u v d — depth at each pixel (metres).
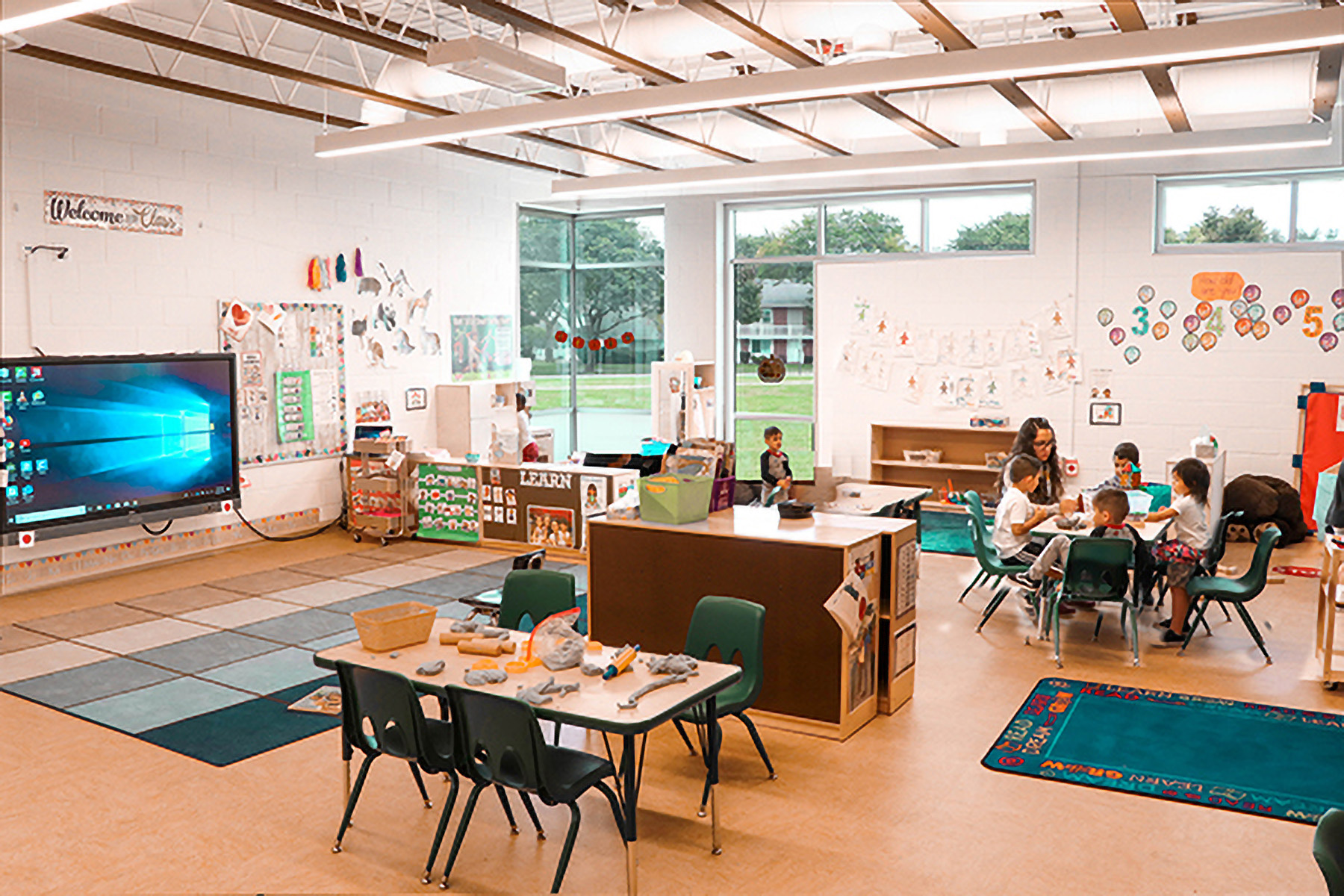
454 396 12.02
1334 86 8.09
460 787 4.77
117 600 8.03
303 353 10.50
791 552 5.35
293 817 4.46
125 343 8.91
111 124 8.73
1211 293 10.91
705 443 6.27
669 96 7.00
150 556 9.14
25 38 8.07
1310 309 10.52
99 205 8.66
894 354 12.50
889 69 6.40
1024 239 12.06
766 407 13.90
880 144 12.31
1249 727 5.39
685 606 5.74
